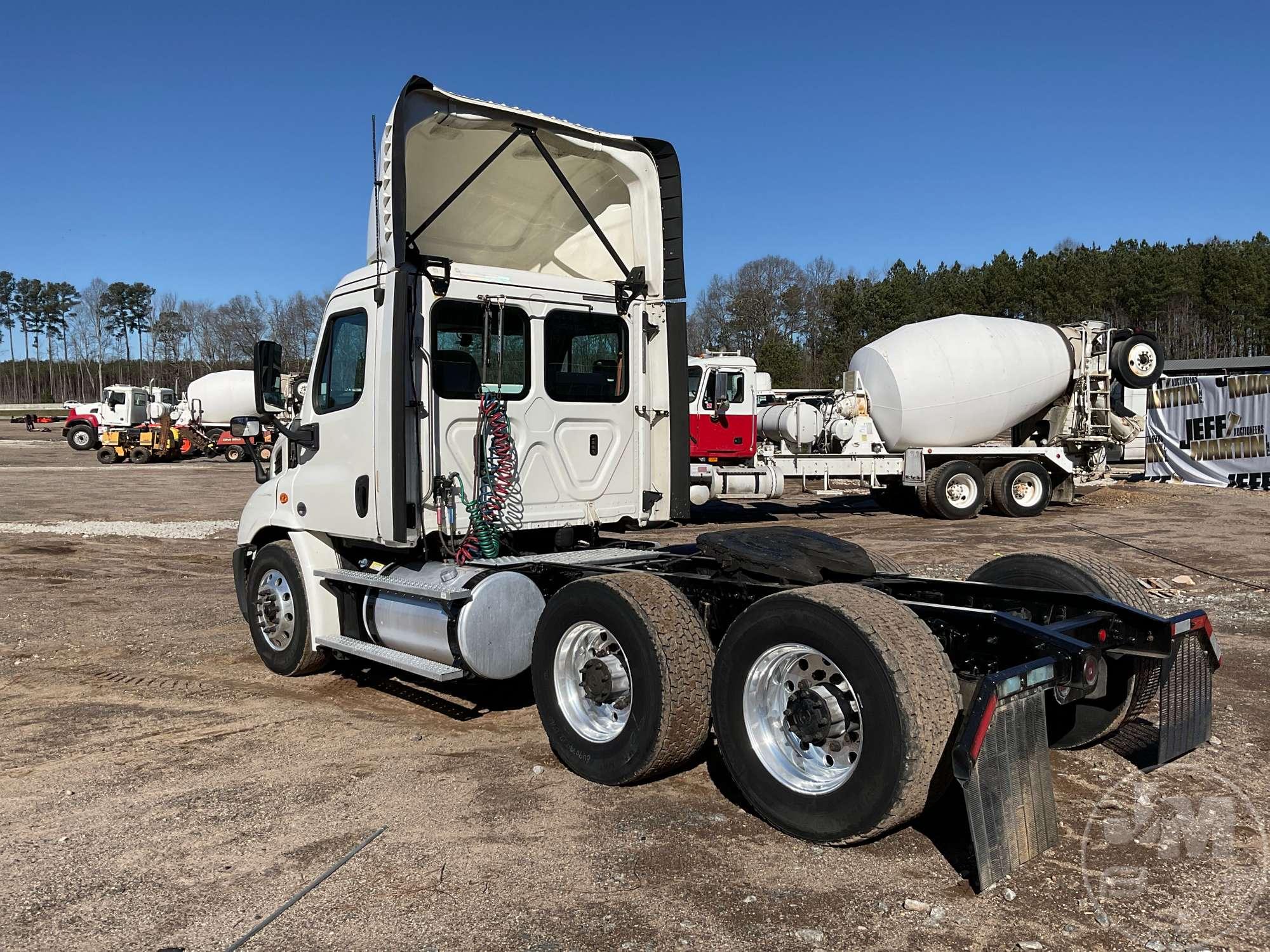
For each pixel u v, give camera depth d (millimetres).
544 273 6738
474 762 4863
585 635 4695
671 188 6316
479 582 4984
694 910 3311
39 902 3420
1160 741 4039
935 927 3172
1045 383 17875
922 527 15711
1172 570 10562
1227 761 4680
